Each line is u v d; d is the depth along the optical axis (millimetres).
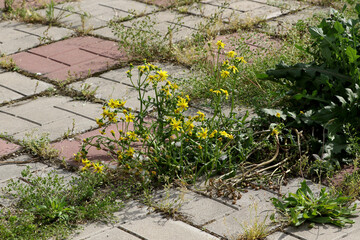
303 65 6707
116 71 8594
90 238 4828
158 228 4941
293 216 4852
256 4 11703
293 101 6859
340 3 11141
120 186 5562
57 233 4840
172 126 5539
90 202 5316
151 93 7801
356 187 5328
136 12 11352
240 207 5223
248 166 5816
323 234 4793
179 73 8430
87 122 7031
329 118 6117
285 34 9641
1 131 6848
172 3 11805
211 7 11570
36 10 11695
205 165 5656
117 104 5762
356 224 4934
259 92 7445
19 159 6230
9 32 10469
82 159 5602
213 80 7668
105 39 9953
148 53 9047
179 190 5535
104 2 12141
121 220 5086
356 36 7141
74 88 8008
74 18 11117
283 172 5672
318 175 5555
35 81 8305
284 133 6359
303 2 11539
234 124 6633
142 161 5797
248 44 9414
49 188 5344
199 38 9352
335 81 6660
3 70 8742
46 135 6688
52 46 9703
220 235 4820
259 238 4754
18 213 5160
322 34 6758
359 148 5809
